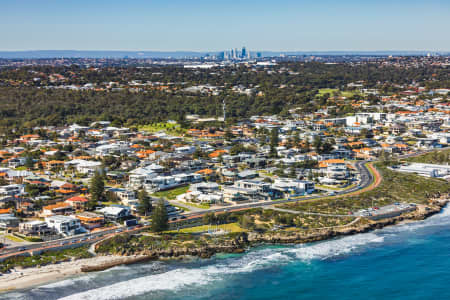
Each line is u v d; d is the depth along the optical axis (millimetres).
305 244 173125
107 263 153250
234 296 134750
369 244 172625
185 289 137875
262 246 171375
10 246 158875
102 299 131250
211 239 169500
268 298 133750
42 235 168250
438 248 168000
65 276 143750
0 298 130000
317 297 135375
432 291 138500
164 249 161500
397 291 138875
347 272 150000
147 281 142250
